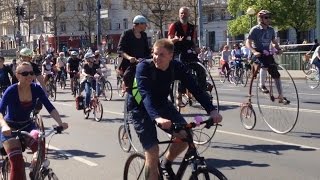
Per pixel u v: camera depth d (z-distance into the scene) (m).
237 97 17.16
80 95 13.71
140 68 4.97
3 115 5.85
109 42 79.81
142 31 9.46
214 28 71.50
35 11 77.75
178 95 8.52
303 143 8.88
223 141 9.31
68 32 83.12
